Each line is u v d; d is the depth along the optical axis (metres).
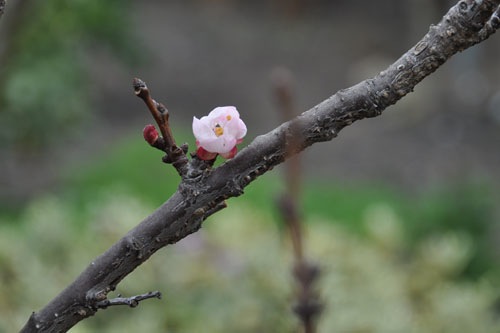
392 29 26.94
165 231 1.81
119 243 1.81
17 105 10.59
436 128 18.88
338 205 14.14
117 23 11.75
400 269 8.23
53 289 7.27
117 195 13.59
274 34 26.75
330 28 27.27
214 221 9.39
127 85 21.20
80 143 17.25
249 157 1.77
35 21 9.79
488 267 10.16
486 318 7.52
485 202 10.91
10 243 7.89
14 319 6.70
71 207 13.52
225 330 6.88
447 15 1.68
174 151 1.78
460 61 20.56
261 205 12.95
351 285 7.51
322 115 1.74
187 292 7.05
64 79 10.90
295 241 2.49
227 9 28.55
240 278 7.08
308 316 2.51
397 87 1.71
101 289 1.84
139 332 6.59
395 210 13.69
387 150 18.06
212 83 22.75
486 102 19.67
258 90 22.55
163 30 25.92
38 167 15.60
